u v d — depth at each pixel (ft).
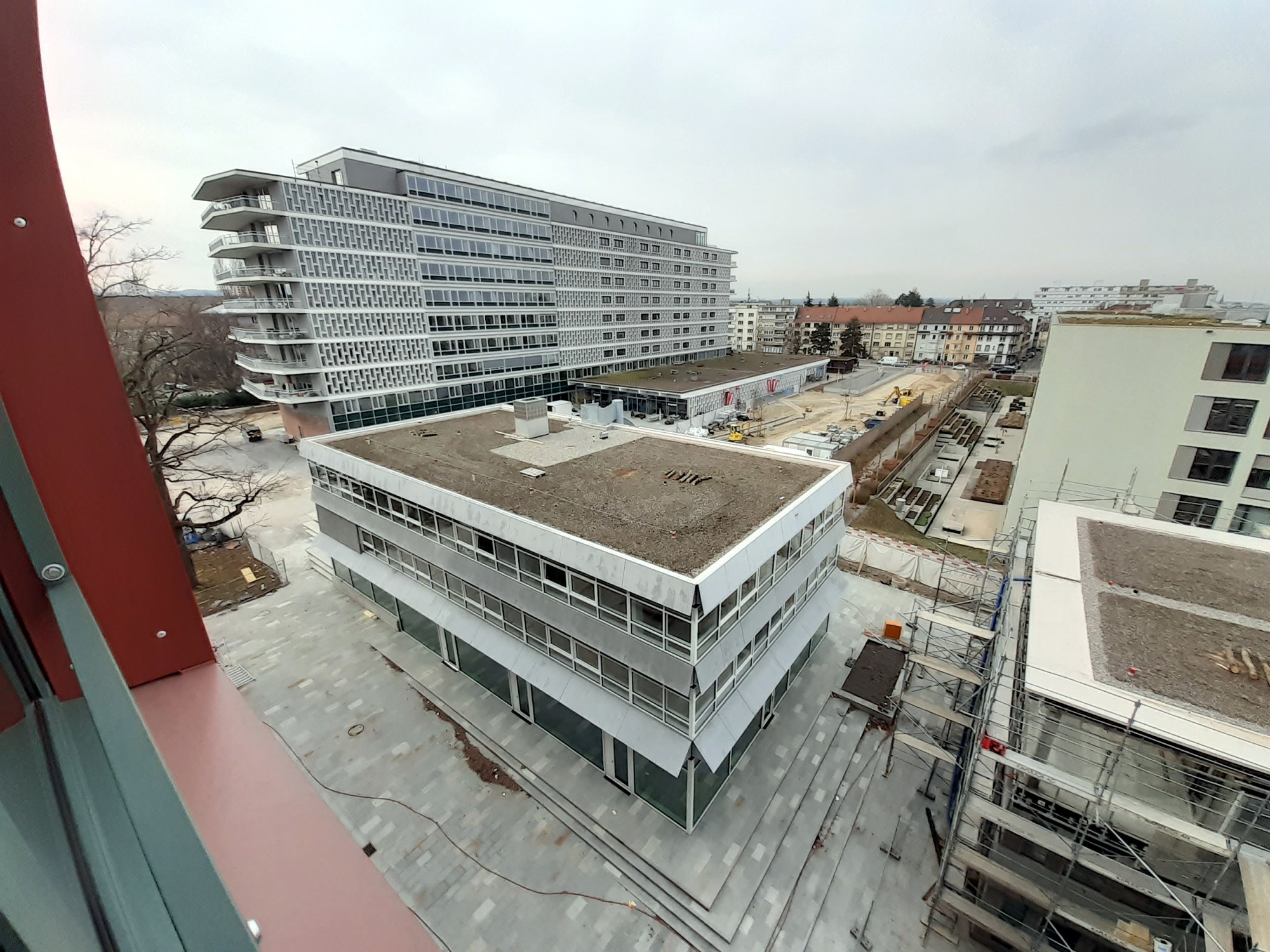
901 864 47.57
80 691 8.66
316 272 141.38
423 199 159.94
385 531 71.87
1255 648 36.55
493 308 184.44
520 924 43.83
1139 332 83.20
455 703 64.23
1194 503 84.94
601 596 47.55
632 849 48.21
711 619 44.62
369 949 9.07
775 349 469.16
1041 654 36.35
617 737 47.73
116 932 5.28
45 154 8.94
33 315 9.18
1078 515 57.36
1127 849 32.01
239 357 171.63
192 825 6.50
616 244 231.71
